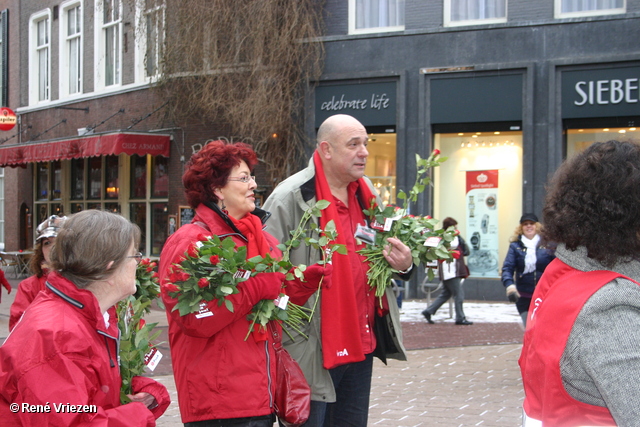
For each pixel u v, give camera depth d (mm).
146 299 3617
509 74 12234
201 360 2592
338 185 3469
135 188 16391
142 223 16109
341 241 3293
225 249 2492
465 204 12789
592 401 1658
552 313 1737
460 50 12477
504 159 12508
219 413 2549
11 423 1885
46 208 19359
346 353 3189
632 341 1584
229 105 12828
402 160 12773
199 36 12766
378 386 6246
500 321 10258
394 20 13055
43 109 19141
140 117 15656
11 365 1854
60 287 2008
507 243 12484
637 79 11492
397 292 9102
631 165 1713
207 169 2777
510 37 12211
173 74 13266
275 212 3254
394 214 3516
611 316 1628
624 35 11586
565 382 1688
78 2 18109
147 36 14203
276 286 2617
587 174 1747
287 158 12820
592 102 11758
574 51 11859
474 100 12438
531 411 1812
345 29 13117
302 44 12984
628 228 1690
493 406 5543
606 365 1584
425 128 12703
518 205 12422
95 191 17703
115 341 2119
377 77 12891
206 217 2779
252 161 2900
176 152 14570
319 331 3182
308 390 2771
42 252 3656
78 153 14945
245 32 12531
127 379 2365
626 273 1712
